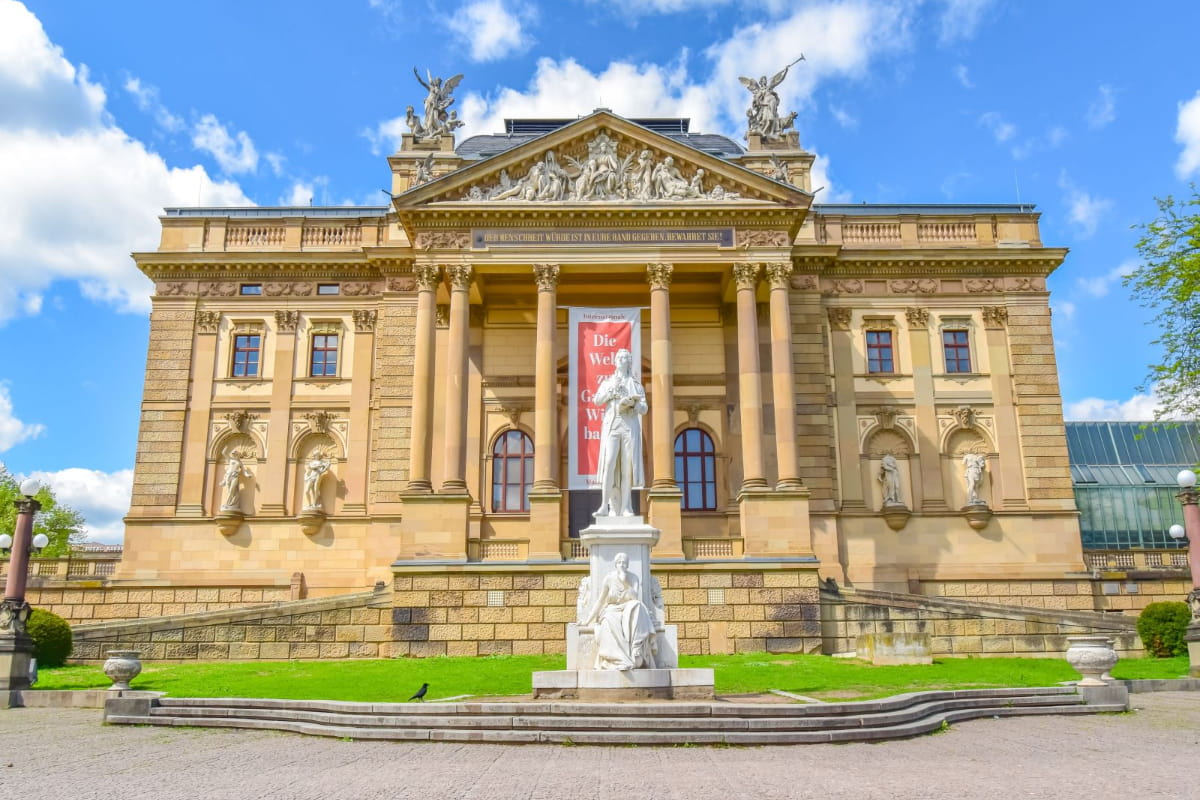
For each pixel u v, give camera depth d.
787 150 53.22
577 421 40.03
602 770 14.94
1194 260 36.94
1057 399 50.50
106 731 20.78
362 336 51.34
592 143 46.34
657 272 44.16
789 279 48.09
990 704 23.03
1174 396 39.41
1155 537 55.94
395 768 15.24
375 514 47.50
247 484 49.59
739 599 39.44
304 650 38.59
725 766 15.37
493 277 48.53
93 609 46.91
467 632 38.84
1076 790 13.23
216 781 14.16
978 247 52.19
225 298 52.00
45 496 79.50
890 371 51.12
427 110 53.69
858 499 48.94
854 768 15.20
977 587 47.72
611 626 20.50
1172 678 29.05
